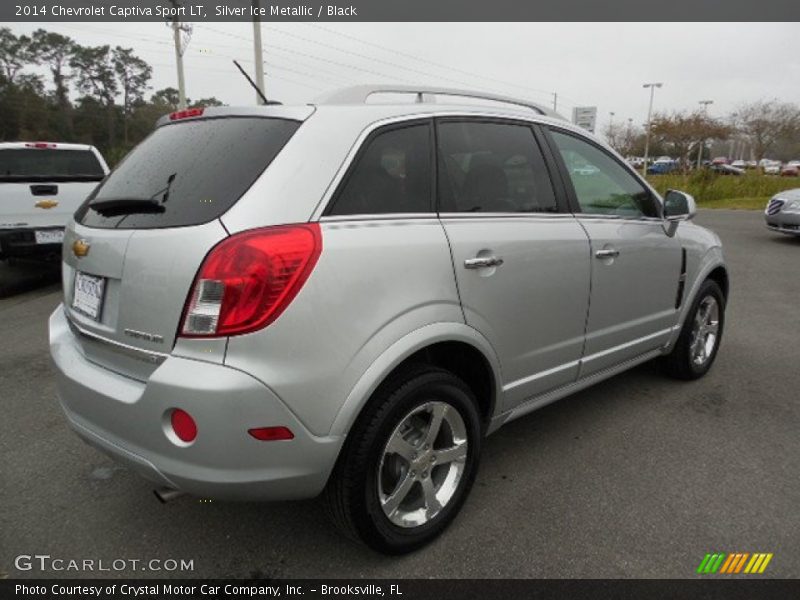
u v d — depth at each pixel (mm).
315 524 2557
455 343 2385
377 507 2176
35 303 6656
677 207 3566
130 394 1987
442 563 2305
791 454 3143
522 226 2652
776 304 6484
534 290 2676
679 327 3875
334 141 2109
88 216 2367
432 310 2225
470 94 2836
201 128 2346
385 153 2256
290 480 1962
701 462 3061
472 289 2385
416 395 2207
